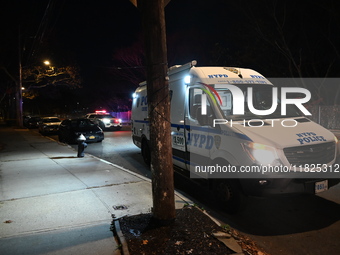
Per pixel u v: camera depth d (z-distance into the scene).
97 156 11.56
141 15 4.10
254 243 4.17
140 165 9.64
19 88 30.06
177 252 3.66
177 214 4.74
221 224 4.58
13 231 4.32
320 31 19.39
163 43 4.07
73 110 78.62
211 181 5.73
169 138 4.25
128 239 3.96
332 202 5.79
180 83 7.05
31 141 16.47
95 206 5.30
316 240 4.31
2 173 7.93
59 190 6.27
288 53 20.28
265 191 4.55
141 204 5.38
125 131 23.02
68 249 3.80
